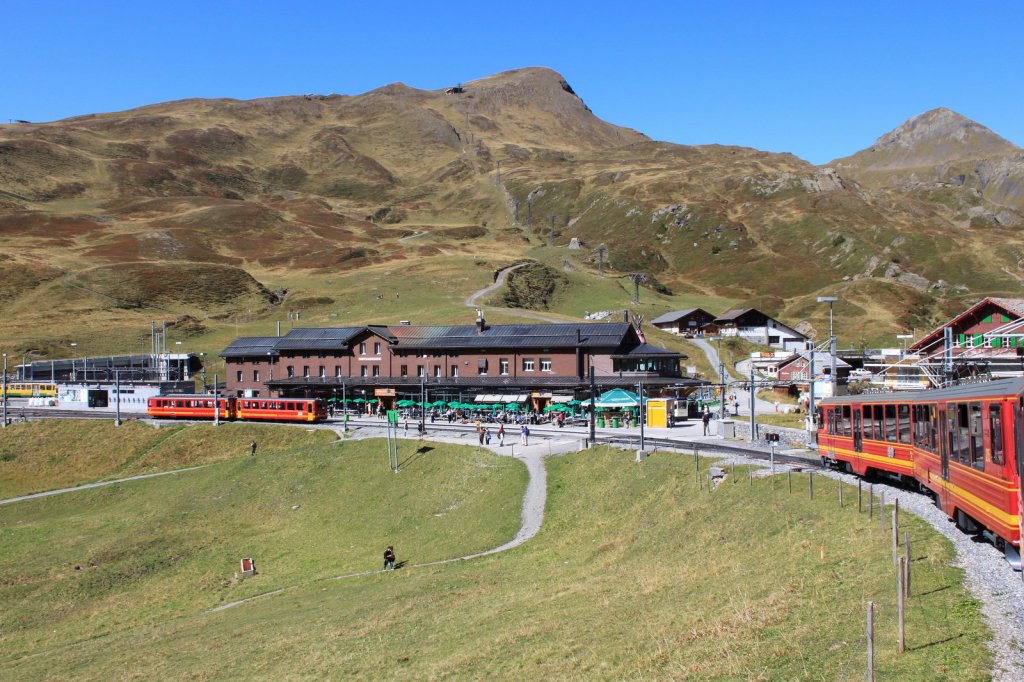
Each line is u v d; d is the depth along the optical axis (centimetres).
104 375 14375
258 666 3023
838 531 2939
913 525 2734
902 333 16675
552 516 5531
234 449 9631
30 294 19762
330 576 5009
